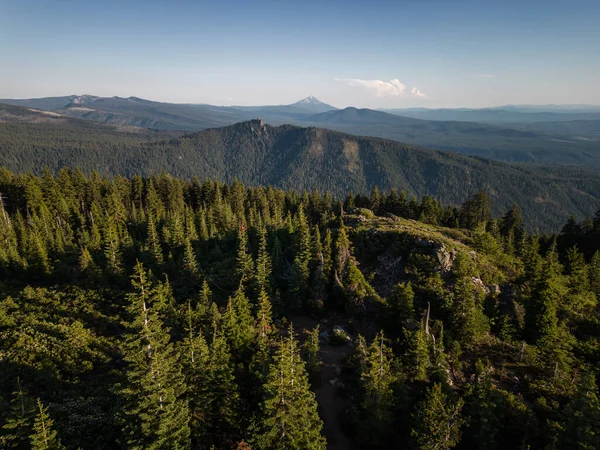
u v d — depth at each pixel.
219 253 76.81
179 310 48.41
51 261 69.88
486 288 52.72
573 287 57.59
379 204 114.19
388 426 32.00
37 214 90.94
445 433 28.28
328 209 119.06
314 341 41.25
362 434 31.98
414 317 47.41
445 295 49.19
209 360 32.78
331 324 51.88
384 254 60.50
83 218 92.75
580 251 81.00
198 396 30.61
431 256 56.06
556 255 63.31
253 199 120.88
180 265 68.25
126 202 110.56
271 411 28.22
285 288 59.88
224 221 97.38
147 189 114.88
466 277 47.28
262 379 35.59
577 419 28.11
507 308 50.72
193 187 125.69
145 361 27.20
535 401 35.62
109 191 107.50
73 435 28.34
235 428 31.75
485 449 29.52
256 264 61.31
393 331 47.78
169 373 28.05
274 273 63.19
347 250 58.94
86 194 106.81
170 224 83.44
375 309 50.84
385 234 63.16
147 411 26.16
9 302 51.25
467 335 44.22
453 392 34.31
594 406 27.67
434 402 29.80
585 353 43.78
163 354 27.23
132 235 88.62
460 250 56.88
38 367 36.81
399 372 36.41
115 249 67.62
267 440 27.75
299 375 30.22
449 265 55.16
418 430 29.75
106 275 64.75
